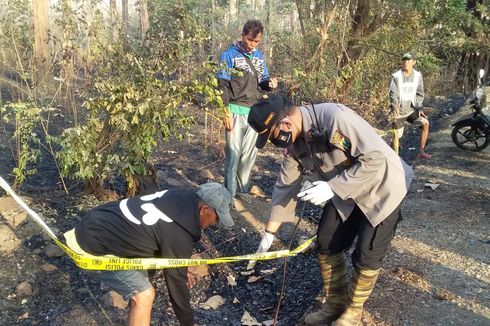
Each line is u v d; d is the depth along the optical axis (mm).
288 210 3512
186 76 4812
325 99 8508
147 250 2865
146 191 5035
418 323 3547
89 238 2881
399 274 4152
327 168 3094
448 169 7102
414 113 7422
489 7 12547
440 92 13367
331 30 9250
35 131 6816
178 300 2967
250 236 4906
